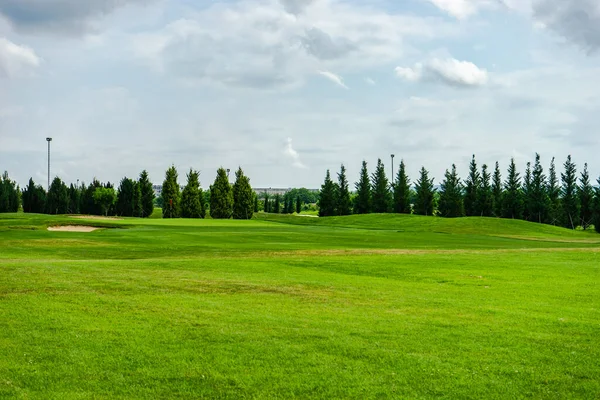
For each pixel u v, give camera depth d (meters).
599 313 15.83
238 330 12.89
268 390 9.52
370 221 87.25
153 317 13.94
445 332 13.18
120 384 9.66
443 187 121.44
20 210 126.62
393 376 10.20
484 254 33.25
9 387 9.41
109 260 27.39
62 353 11.05
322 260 28.67
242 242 42.09
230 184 111.88
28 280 18.70
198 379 9.93
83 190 122.44
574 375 10.42
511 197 116.38
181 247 36.81
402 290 19.52
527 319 14.74
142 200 119.62
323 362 10.84
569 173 113.19
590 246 46.16
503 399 9.32
